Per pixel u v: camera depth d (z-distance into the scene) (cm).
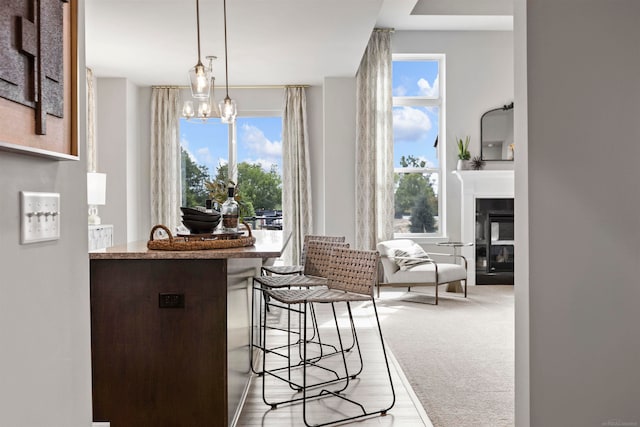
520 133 217
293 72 729
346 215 763
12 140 112
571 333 211
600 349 212
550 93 210
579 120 211
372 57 765
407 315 576
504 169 796
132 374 263
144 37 573
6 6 108
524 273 215
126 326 263
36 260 127
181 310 262
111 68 696
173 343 262
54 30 131
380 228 764
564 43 210
